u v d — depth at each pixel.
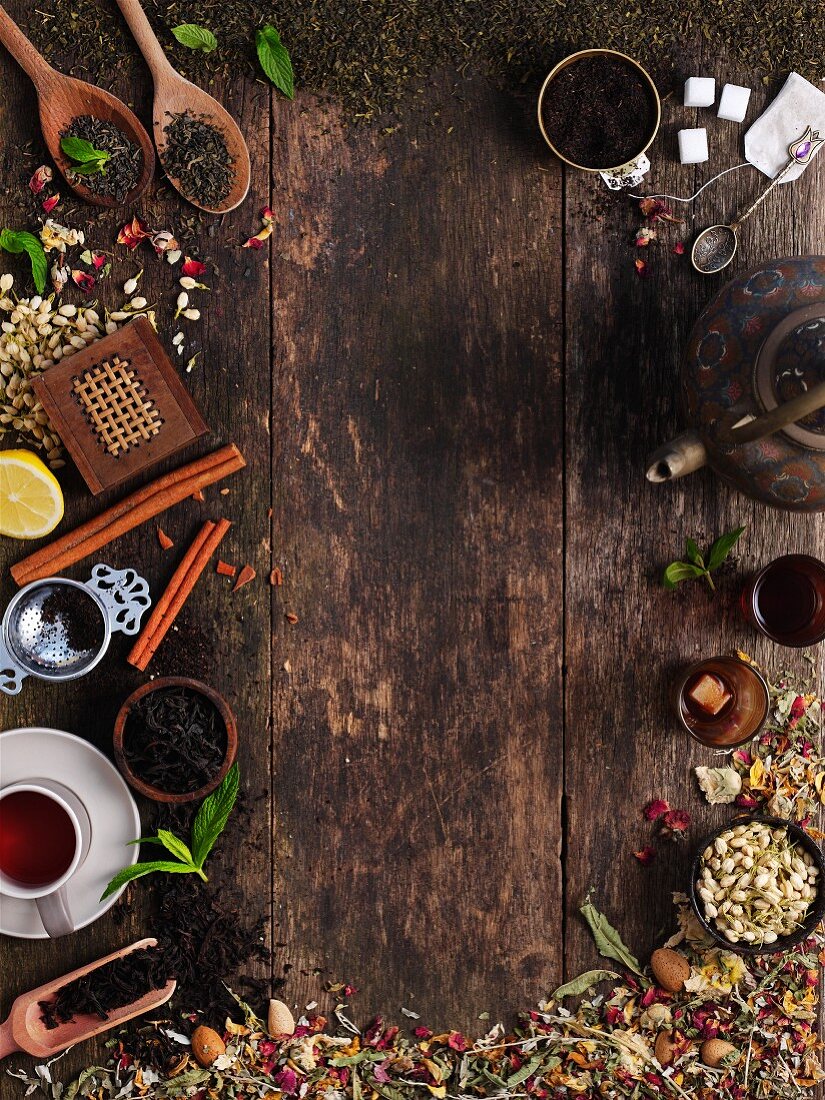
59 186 1.03
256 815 1.04
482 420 1.05
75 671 1.02
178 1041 1.03
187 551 1.04
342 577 1.05
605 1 1.03
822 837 1.05
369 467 1.05
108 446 1.00
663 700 1.05
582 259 1.05
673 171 1.04
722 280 1.05
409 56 1.03
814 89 1.03
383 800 1.05
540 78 1.03
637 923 1.05
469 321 1.04
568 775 1.05
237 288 1.04
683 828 1.05
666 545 1.05
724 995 1.05
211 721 1.01
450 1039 1.04
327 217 1.04
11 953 1.03
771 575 1.04
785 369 0.91
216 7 1.02
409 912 1.05
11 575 1.03
